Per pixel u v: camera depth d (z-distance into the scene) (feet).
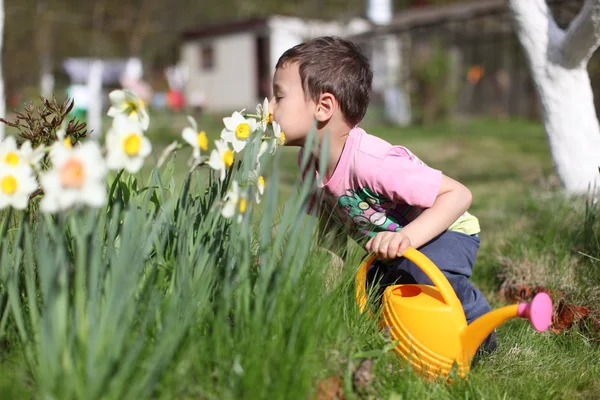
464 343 6.03
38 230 6.11
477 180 24.03
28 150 5.09
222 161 5.39
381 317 6.46
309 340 5.12
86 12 59.57
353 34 55.36
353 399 5.27
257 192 5.78
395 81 61.16
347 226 7.88
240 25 75.20
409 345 6.10
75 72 71.26
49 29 53.11
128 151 4.61
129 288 5.00
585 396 6.40
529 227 11.56
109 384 4.31
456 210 6.80
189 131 5.15
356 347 5.82
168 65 108.06
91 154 4.33
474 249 7.59
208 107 81.30
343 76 7.04
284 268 5.42
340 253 7.67
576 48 11.84
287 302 5.33
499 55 64.28
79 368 4.30
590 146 12.30
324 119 7.02
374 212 7.38
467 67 65.36
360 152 7.00
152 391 4.57
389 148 7.06
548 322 5.75
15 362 5.04
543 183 16.44
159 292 5.32
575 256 9.69
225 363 4.92
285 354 4.93
